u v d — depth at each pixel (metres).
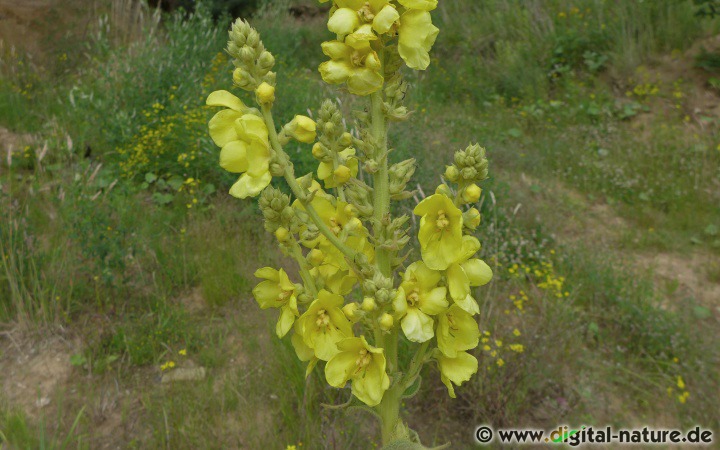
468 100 8.70
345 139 1.44
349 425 3.30
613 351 4.14
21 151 6.02
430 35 1.31
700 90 7.82
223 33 9.09
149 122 6.12
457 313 1.43
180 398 3.56
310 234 1.43
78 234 4.36
